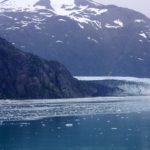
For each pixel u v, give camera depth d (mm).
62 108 180750
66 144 94625
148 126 118000
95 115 148000
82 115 148125
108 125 120438
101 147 91688
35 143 95688
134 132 108125
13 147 92125
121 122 126688
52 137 102250
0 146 93062
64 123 125500
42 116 145500
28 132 109375
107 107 187750
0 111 163250
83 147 91812
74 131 110250
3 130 112312
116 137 101562
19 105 197875
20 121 130125
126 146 92250
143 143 94875
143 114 150000
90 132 108688
